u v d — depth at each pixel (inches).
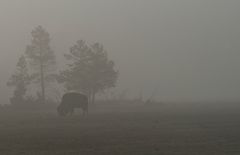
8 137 1160.2
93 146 1018.1
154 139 1148.5
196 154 931.3
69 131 1318.9
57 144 1038.4
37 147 990.4
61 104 2033.7
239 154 941.2
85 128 1416.1
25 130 1343.5
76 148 984.9
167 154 928.3
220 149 998.4
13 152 922.1
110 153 927.0
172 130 1365.7
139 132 1302.9
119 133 1272.1
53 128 1413.6
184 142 1099.9
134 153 933.8
